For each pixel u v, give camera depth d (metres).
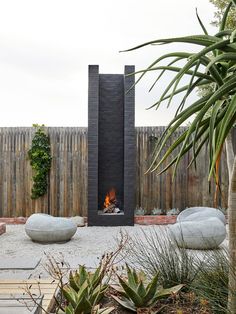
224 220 7.73
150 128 9.88
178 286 2.92
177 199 9.88
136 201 9.89
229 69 2.18
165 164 9.83
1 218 9.66
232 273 2.33
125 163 9.25
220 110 2.26
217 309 2.51
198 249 5.93
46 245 6.86
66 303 3.07
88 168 9.23
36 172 9.77
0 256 5.99
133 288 2.87
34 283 3.40
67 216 9.83
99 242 7.07
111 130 10.05
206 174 9.88
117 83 10.06
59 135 9.86
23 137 9.84
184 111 2.09
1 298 2.56
